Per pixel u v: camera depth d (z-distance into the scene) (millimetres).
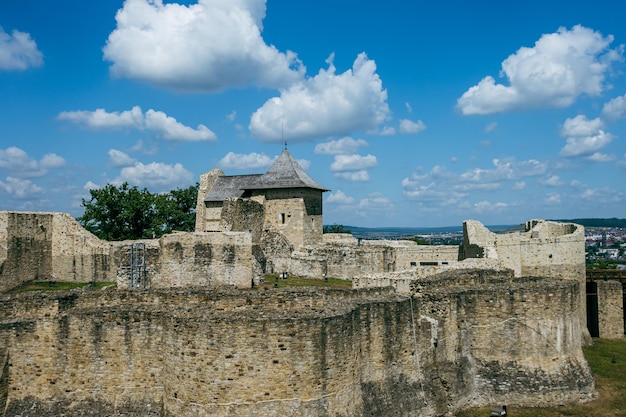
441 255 55781
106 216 72062
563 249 44438
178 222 77312
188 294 27422
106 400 25703
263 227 58375
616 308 46969
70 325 26047
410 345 29406
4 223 45312
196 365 23578
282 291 27141
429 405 28922
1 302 26500
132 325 25891
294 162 61531
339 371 24672
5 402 25719
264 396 23266
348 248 54062
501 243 44031
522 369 31266
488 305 31875
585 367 32281
